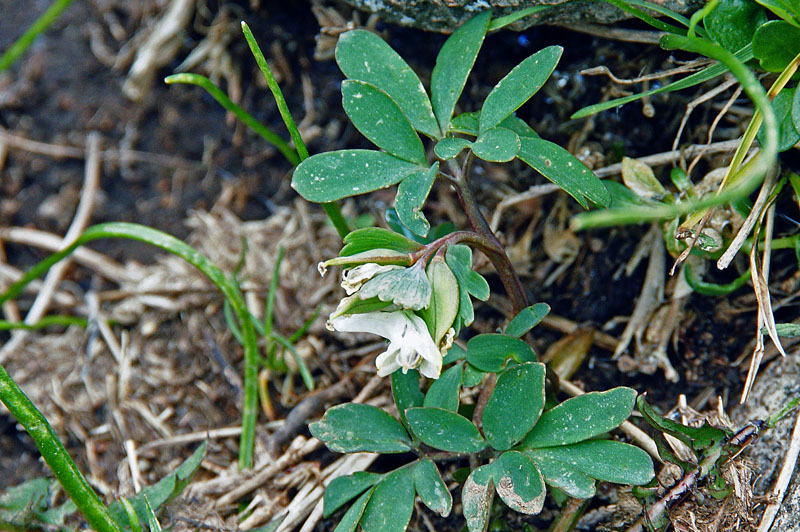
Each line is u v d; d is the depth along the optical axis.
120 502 0.48
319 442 0.49
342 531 0.45
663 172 0.49
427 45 0.51
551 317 0.50
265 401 0.51
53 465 0.45
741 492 0.45
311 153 0.54
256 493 0.49
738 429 0.46
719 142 0.48
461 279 0.44
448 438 0.45
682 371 0.48
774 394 0.47
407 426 0.46
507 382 0.45
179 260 0.55
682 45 0.45
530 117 0.50
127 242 0.56
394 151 0.45
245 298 0.53
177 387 0.52
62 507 0.49
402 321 0.44
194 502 0.49
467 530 0.47
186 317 0.53
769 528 0.45
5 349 0.54
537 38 0.50
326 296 0.52
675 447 0.46
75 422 0.52
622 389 0.45
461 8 0.48
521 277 0.50
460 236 0.45
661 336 0.49
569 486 0.44
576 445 0.45
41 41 0.57
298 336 0.51
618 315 0.49
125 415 0.52
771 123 0.42
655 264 0.49
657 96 0.49
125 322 0.54
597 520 0.47
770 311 0.46
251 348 0.49
